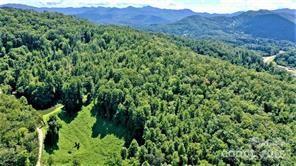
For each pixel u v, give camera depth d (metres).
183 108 186.25
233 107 183.75
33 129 171.25
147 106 183.88
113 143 182.25
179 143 161.38
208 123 170.38
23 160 149.75
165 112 186.25
